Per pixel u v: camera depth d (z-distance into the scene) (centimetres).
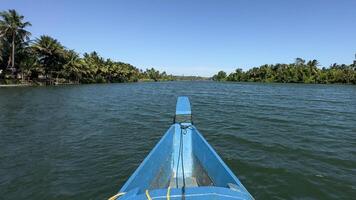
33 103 2594
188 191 391
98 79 9112
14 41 5438
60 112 2064
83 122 1661
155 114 2030
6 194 704
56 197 688
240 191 400
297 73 10969
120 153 1027
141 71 17050
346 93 4700
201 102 3006
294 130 1457
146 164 534
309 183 767
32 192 714
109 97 3466
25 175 822
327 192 716
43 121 1683
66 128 1477
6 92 3784
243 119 1823
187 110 868
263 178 802
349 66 10850
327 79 10344
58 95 3509
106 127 1513
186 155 762
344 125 1612
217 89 6009
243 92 4875
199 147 700
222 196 381
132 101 3014
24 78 5841
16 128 1467
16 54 5628
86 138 1255
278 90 5556
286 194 705
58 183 765
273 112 2178
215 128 1508
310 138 1276
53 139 1237
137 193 414
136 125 1582
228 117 1911
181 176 700
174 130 800
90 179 791
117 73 10562
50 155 1007
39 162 932
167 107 2478
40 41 6256
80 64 7431
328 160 958
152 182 554
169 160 714
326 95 4169
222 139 1254
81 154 1016
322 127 1545
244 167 887
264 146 1134
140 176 495
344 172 848
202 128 1508
